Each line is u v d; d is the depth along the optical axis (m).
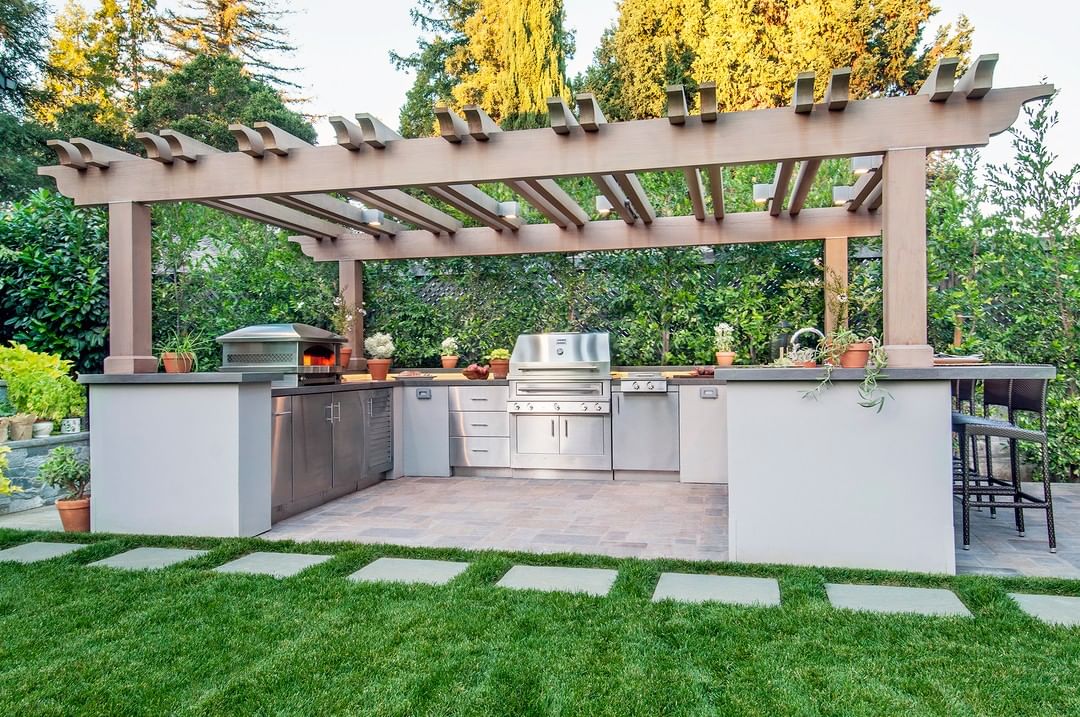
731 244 6.64
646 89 15.45
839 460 3.36
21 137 13.71
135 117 16.27
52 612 2.77
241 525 4.11
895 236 3.46
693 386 6.04
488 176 4.03
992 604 2.73
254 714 1.96
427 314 7.48
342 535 4.23
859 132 3.52
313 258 7.19
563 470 6.36
